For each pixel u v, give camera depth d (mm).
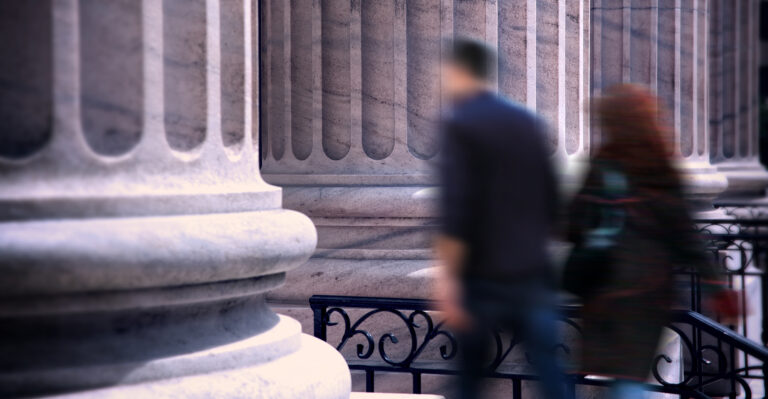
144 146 3695
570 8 8922
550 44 8367
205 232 3691
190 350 3734
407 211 7574
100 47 3609
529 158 4578
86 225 3428
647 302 5078
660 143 5125
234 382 3723
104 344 3566
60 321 3518
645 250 5082
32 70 3508
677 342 9102
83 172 3541
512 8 8031
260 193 4180
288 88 7992
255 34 4414
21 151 3498
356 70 7773
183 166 3836
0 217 3381
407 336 7473
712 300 5258
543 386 4691
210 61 3959
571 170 8250
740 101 16781
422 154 7773
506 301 4570
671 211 5082
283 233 4062
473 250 4531
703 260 5191
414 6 7746
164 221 3613
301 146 7992
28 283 3324
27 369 3426
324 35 7848
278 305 7629
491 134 4500
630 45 11500
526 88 8039
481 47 4621
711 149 16047
